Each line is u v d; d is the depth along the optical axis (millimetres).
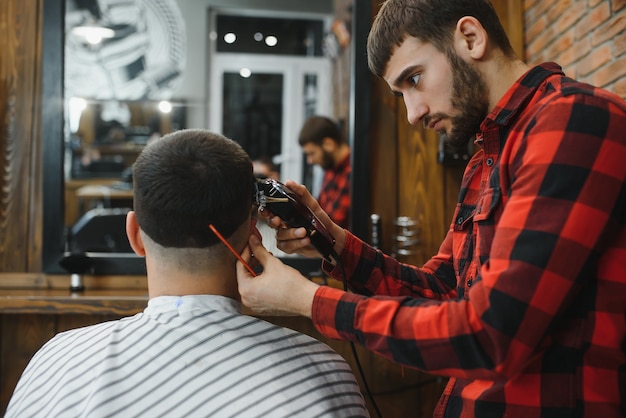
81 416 908
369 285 1196
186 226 924
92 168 4238
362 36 2080
